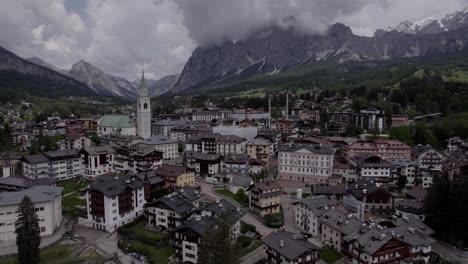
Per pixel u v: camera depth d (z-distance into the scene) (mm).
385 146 190500
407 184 162375
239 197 142375
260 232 112375
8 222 108750
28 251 92375
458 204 106750
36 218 95750
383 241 89125
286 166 172500
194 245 92438
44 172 164000
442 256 101250
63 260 97875
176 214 109875
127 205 122688
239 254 95812
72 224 122125
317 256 88938
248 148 199875
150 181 140125
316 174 166875
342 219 104188
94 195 118188
